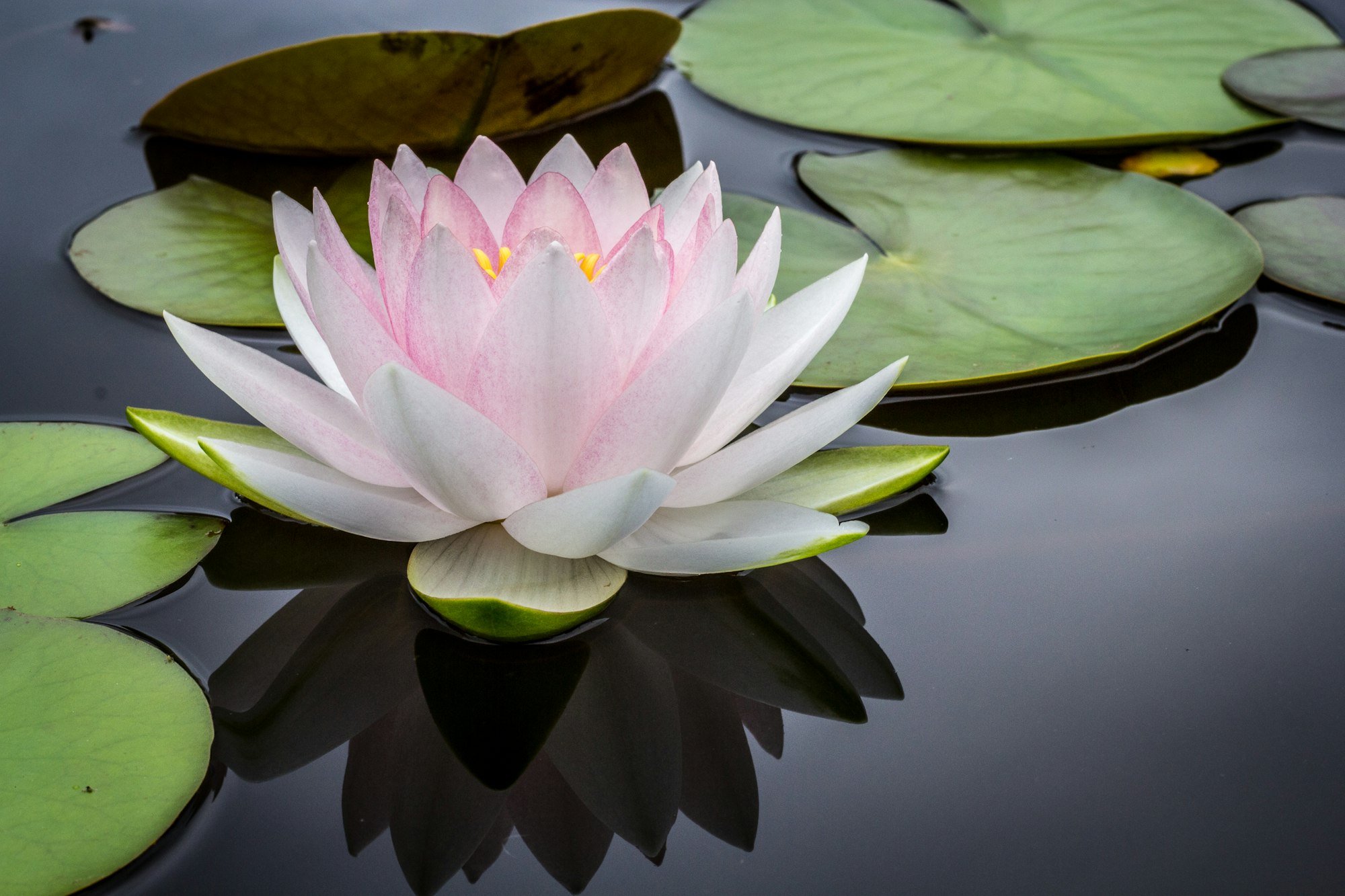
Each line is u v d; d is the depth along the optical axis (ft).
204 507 2.88
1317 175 3.16
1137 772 2.77
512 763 2.78
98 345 2.98
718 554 2.81
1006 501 2.90
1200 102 3.22
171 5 3.37
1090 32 3.32
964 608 2.85
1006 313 3.00
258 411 2.83
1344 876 2.46
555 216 2.86
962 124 3.19
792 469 2.89
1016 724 2.80
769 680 2.81
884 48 3.30
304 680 2.80
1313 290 3.03
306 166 3.17
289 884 2.42
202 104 3.13
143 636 2.82
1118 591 2.85
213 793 2.64
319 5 3.37
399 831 2.58
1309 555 2.86
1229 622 2.83
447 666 2.81
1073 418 2.95
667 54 3.28
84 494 2.87
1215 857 2.52
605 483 2.77
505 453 2.79
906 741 2.79
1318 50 3.28
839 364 2.96
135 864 2.41
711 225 2.84
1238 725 2.79
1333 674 2.81
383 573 2.86
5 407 2.93
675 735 2.79
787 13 3.37
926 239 3.07
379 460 2.83
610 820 2.65
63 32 3.32
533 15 3.34
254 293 3.02
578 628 2.84
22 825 2.40
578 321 2.78
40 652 2.79
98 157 3.16
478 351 2.79
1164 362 2.99
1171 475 2.91
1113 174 3.13
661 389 2.79
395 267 2.81
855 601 2.85
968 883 2.50
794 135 3.22
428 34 3.10
